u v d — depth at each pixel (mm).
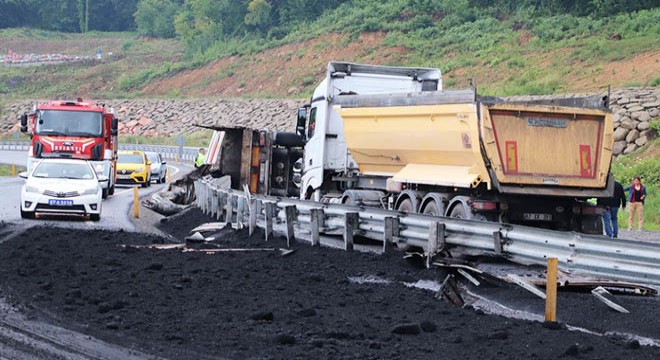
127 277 14922
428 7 91250
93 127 35625
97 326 11031
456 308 13414
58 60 127938
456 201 19938
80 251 18266
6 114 104250
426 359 9961
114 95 105188
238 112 83938
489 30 79438
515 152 19250
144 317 11648
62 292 13320
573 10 76375
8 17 157875
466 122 19500
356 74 26234
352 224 19406
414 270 16906
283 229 21031
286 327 11391
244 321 11703
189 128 87125
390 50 83062
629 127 44000
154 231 25312
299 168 31172
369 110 23094
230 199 24562
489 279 15250
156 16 142500
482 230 15953
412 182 21719
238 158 31734
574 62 61000
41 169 27391
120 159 47000
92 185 26781
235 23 113625
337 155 25828
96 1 160625
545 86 56500
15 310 11891
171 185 33375
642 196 27266
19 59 131000
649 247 12961
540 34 71688
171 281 14711
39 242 19500
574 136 19578
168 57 119125
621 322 12852
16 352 9633
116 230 23422
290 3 107500
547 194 19359
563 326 12102
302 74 88375
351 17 95438
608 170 19734
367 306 13289
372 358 9820
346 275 16375
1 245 18891
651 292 14906
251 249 19406
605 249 13562
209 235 23828
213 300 13094
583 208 20000
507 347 10695
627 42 61250
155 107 95625
